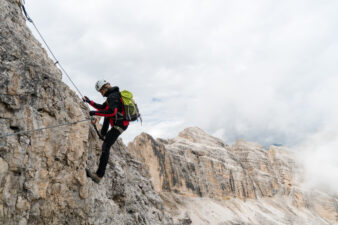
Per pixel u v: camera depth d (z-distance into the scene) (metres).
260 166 171.12
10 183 7.27
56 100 9.04
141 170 27.95
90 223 10.20
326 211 153.12
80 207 9.51
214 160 129.62
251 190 139.50
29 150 7.84
